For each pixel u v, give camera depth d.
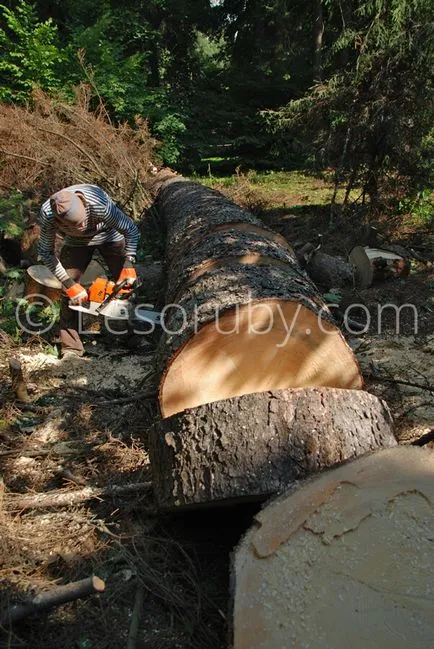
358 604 1.63
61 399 3.59
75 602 2.10
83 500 2.58
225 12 18.88
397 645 1.57
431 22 6.68
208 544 2.36
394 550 1.69
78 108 8.69
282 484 2.06
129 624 2.03
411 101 6.96
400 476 1.81
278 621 1.61
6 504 2.53
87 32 12.02
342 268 5.50
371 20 7.54
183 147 13.45
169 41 19.19
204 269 3.38
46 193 7.61
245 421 2.18
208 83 16.97
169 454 2.29
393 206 7.62
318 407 2.18
